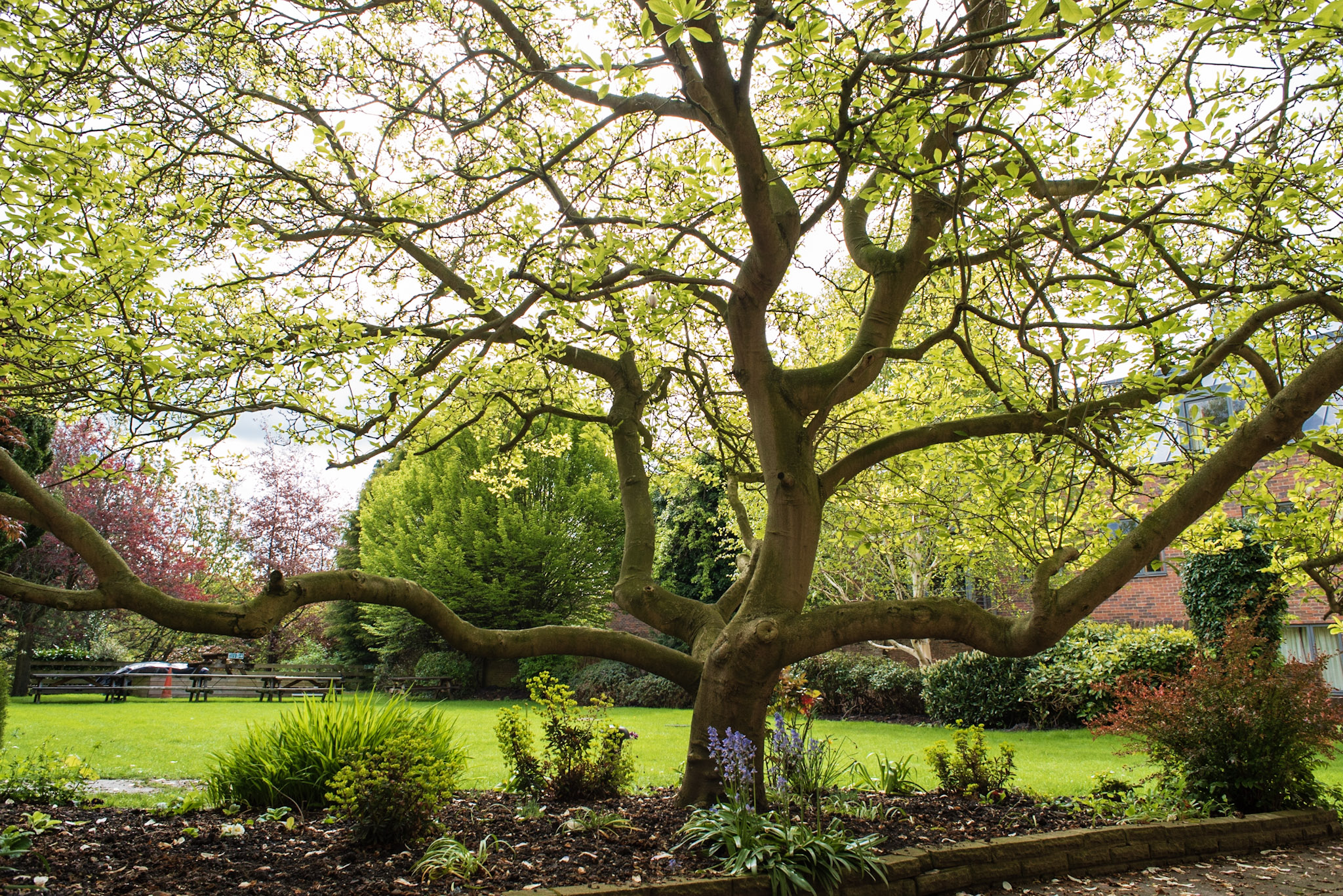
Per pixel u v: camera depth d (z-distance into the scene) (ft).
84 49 13.51
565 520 70.59
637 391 20.16
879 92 13.47
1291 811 19.25
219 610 11.84
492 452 69.31
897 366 23.52
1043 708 39.32
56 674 50.90
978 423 15.57
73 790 17.49
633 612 17.74
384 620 69.62
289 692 59.26
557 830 14.53
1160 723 19.98
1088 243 14.87
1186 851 16.85
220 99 17.56
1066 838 15.37
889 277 17.04
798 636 14.23
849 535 23.02
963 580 48.47
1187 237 19.35
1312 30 10.40
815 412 17.17
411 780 13.66
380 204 16.62
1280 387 14.14
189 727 37.24
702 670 16.28
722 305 17.70
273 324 16.33
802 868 12.40
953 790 19.62
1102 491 20.31
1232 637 20.92
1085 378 16.15
